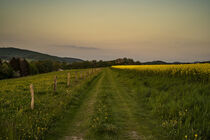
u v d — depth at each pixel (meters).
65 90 12.54
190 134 4.84
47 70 130.50
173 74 17.75
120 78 25.39
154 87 13.16
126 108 8.44
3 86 15.98
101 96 11.28
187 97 8.16
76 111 7.91
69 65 179.62
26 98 9.72
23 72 93.88
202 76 13.67
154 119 6.73
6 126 4.85
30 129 5.10
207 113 5.88
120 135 5.19
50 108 7.55
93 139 4.91
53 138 5.00
